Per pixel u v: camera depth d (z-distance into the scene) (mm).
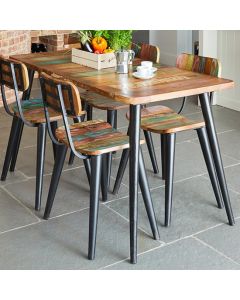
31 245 3098
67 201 3645
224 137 4895
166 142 3275
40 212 3504
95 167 2953
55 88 2895
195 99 6219
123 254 3006
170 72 3471
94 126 3375
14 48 6301
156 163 4078
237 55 5688
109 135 3207
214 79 3248
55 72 3467
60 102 2879
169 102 6129
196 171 4121
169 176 3260
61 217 3434
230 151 4531
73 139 3135
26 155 4473
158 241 3131
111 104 3832
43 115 3564
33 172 4137
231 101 5859
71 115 2883
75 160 4359
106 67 3609
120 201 3643
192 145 4668
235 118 5520
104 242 3125
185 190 3797
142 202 3627
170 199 3277
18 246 3088
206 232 3234
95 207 2941
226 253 3002
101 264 2912
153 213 3129
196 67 3514
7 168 3951
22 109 3725
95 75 3377
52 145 4477
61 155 3285
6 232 3242
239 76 5723
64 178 4016
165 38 7738
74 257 2979
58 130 3301
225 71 5891
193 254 2994
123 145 3033
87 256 2988
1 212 3496
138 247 3066
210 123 3258
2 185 3902
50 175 4086
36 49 7566
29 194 3764
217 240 3141
